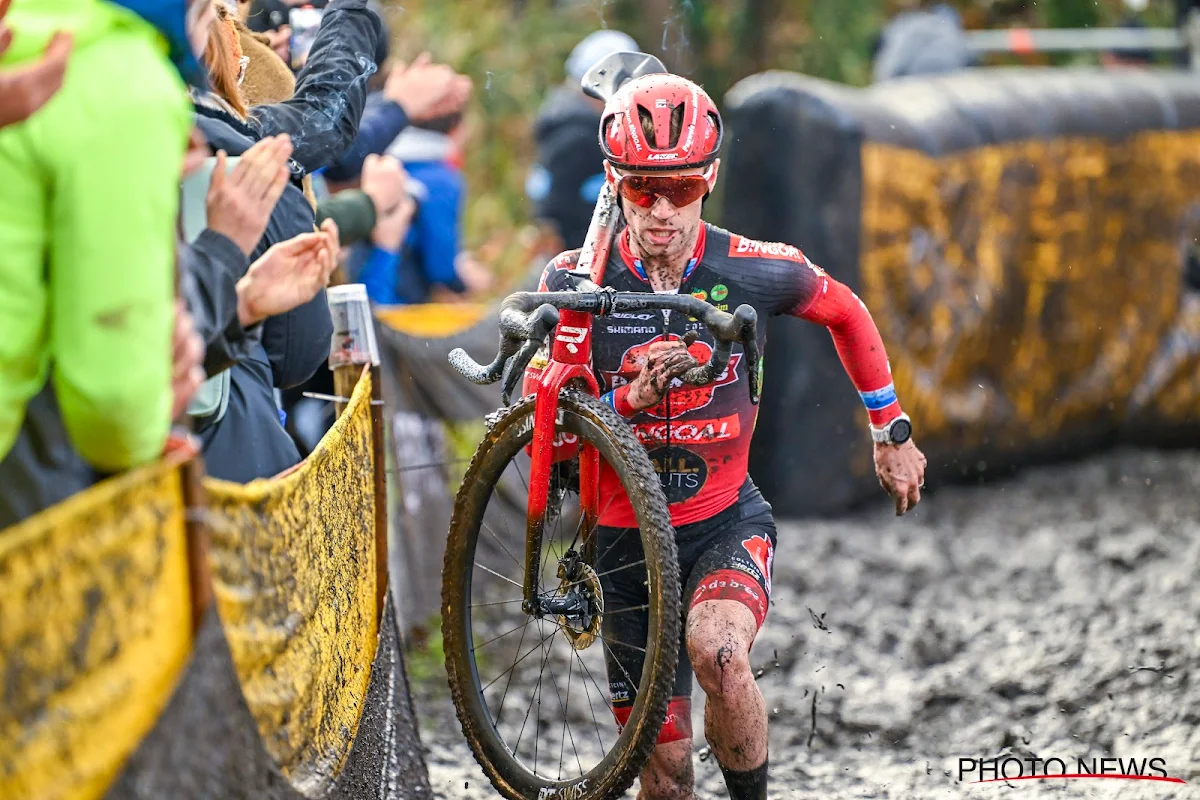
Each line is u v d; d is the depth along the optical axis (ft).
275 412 31.68
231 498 24.40
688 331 33.58
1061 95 83.56
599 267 33.60
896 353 75.31
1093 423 86.79
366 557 35.65
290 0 44.96
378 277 59.26
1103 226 84.58
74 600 18.94
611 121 32.65
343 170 49.29
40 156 21.21
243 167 25.89
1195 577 64.39
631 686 35.01
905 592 63.82
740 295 34.14
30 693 17.97
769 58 124.16
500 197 122.21
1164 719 48.34
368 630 35.68
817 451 74.43
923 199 75.46
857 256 72.74
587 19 123.95
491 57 123.24
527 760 47.67
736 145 72.79
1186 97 88.84
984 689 52.42
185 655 22.15
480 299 109.40
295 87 38.24
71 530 18.90
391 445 57.98
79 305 21.13
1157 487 81.82
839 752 47.78
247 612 25.08
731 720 31.45
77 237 21.18
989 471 82.79
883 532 72.90
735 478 35.09
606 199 34.50
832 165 71.77
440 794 43.78
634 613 35.35
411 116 48.14
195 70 24.88
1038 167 81.10
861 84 125.08
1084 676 52.80
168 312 21.79
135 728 20.40
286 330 31.83
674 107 32.30
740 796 32.24
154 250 21.58
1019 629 58.70
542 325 29.53
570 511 67.87
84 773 19.04
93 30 22.00
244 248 25.80
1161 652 54.54
